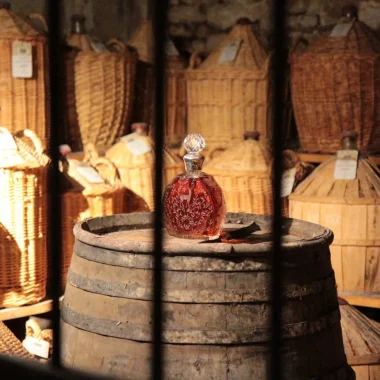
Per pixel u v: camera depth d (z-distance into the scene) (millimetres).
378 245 3209
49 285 3350
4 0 4355
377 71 3857
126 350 1925
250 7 5016
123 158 3605
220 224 2123
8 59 3727
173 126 4473
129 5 5203
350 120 3893
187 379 1883
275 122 1634
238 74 4125
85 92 4129
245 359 1892
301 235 2262
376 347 2779
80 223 2182
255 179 3482
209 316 1888
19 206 3123
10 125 3764
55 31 1896
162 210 2195
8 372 1942
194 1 5195
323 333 2004
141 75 4504
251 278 1904
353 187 3268
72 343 2027
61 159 3367
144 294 1906
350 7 4020
